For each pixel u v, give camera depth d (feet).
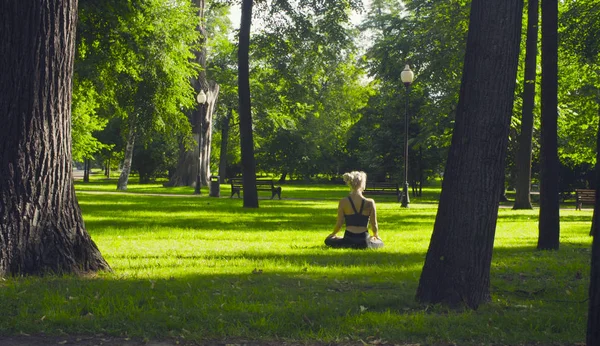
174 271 29.71
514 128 120.47
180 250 38.29
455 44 112.06
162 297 23.53
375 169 169.89
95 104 123.95
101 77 92.99
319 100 184.03
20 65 26.99
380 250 40.01
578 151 132.16
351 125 208.13
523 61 102.94
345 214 41.34
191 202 96.99
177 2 102.58
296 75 100.17
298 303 22.67
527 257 37.99
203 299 23.07
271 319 20.48
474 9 21.95
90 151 182.91
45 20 27.30
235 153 241.14
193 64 109.40
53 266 27.09
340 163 235.81
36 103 27.14
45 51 27.32
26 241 26.76
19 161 26.89
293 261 34.24
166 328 19.61
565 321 20.74
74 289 24.11
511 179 140.87
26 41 27.04
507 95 21.89
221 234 48.65
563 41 76.59
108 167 287.69
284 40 91.91
